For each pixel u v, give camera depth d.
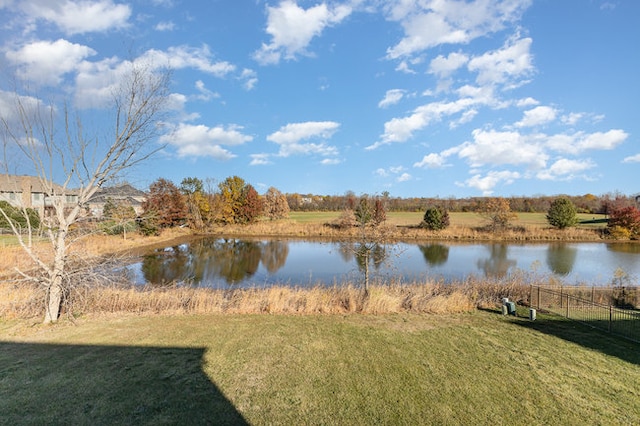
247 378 6.00
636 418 4.99
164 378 5.93
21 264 15.20
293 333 8.37
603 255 26.58
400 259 24.28
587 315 10.28
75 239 9.71
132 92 10.43
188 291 12.34
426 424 4.80
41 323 8.88
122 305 10.73
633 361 6.90
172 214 37.28
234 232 40.34
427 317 10.00
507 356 7.09
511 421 4.89
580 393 5.65
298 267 21.84
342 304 11.16
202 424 4.67
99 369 6.22
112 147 9.48
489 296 12.52
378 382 5.93
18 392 5.37
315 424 4.75
